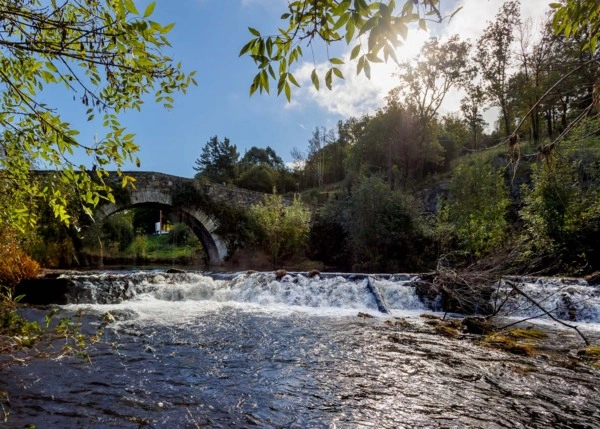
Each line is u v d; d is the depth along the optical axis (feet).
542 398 12.00
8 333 7.38
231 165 211.61
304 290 32.22
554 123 69.41
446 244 54.39
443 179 95.25
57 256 52.54
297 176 187.01
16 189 7.85
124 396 11.81
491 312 27.40
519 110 77.20
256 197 84.02
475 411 11.04
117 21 4.99
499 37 85.10
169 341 18.51
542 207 39.81
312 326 22.45
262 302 31.45
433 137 100.78
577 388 12.81
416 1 3.72
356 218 66.54
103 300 29.91
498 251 31.42
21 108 6.23
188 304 29.94
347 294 31.07
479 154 54.19
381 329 21.75
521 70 74.90
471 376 13.93
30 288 28.17
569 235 38.09
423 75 92.07
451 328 21.53
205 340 18.84
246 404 11.43
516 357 16.29
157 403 11.37
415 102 96.58
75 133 5.47
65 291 28.53
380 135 97.50
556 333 21.34
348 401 11.68
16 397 11.34
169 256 93.50
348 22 4.00
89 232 59.57
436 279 29.45
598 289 27.40
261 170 177.17
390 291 31.04
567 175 39.24
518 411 11.06
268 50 4.59
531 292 27.91
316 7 4.39
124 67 5.49
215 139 217.97
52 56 5.35
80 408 10.87
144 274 34.17
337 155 174.29
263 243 76.02
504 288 28.27
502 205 46.44
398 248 63.82
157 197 70.79
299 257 76.43
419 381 13.42
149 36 5.25
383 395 12.16
